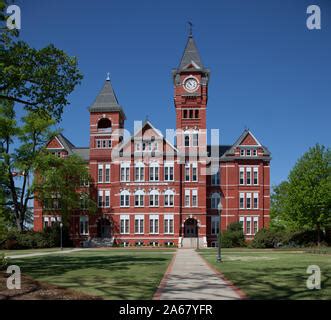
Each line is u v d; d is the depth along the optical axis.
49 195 68.31
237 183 81.56
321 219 60.97
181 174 80.44
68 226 76.69
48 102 26.81
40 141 67.69
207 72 82.12
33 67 25.61
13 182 66.62
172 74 83.44
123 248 71.12
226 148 86.12
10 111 60.12
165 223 79.12
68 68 26.55
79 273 25.50
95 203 76.19
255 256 43.84
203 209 79.19
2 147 63.75
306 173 62.38
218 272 26.52
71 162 71.25
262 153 81.88
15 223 69.94
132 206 80.00
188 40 84.88
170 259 39.25
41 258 40.44
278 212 98.81
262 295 17.52
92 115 82.75
